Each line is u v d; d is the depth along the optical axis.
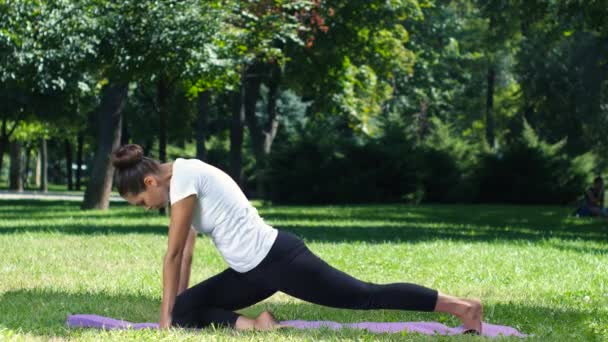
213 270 12.82
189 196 6.66
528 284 11.66
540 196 44.97
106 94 33.75
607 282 12.02
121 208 36.00
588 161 45.66
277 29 27.92
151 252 15.24
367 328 7.43
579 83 48.81
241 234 6.71
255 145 47.28
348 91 37.84
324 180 42.53
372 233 21.61
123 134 57.00
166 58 24.48
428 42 52.50
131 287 10.52
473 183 44.94
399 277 12.27
